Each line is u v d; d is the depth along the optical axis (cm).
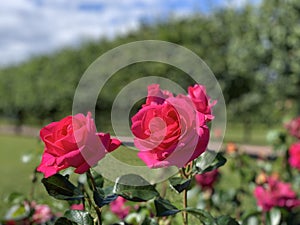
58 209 212
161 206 114
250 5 1659
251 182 333
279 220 235
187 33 1962
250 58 1648
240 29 1717
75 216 116
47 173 101
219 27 1898
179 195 138
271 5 1552
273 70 1562
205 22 1992
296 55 1526
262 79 1628
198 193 320
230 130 2722
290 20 1529
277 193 265
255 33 1630
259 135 2658
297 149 365
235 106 1862
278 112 759
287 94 1548
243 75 1739
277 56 1552
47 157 102
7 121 3694
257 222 241
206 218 114
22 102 3281
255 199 299
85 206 129
